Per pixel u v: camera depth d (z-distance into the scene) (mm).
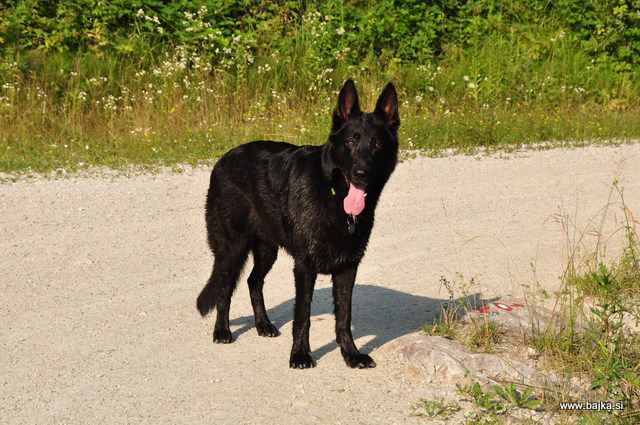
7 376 4992
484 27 19031
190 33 16312
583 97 17906
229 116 14633
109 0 16594
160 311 6332
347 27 17875
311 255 5324
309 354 5383
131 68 15344
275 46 17047
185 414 4523
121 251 7809
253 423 4418
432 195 10594
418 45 17984
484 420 4430
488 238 8727
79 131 13164
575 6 19766
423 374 5121
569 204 10367
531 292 6910
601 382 4707
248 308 6676
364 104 15430
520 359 5309
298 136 13398
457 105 16531
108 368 5172
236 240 5891
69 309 6266
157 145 12484
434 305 6645
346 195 5203
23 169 10805
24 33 15555
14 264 7266
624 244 8516
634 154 13719
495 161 12727
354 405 4684
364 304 6688
